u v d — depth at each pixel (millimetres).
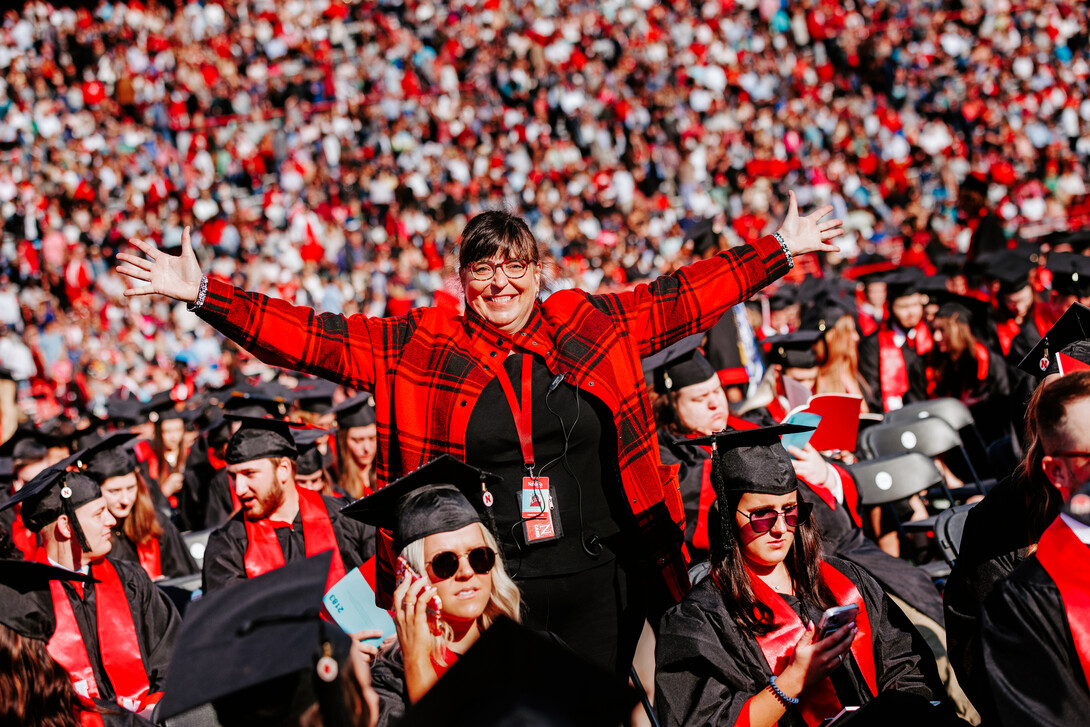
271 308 3781
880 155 26328
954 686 5109
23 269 23844
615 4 31438
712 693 3625
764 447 3758
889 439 7414
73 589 5016
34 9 31219
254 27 31656
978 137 26219
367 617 4137
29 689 3600
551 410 3826
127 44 31234
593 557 3865
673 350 5781
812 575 3842
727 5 32031
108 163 26172
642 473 3865
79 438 8453
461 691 2885
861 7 32250
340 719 2957
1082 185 23656
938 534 5621
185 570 7270
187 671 2969
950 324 9133
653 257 21750
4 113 27641
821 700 3684
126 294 3615
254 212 25906
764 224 23141
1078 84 28453
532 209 24516
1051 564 2990
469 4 32031
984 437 9000
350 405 7781
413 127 28172
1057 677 2902
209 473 9484
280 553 5980
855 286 12438
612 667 3893
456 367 3852
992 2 31094
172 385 16234
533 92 29203
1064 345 4066
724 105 28453
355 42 31625
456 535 3357
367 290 22531
